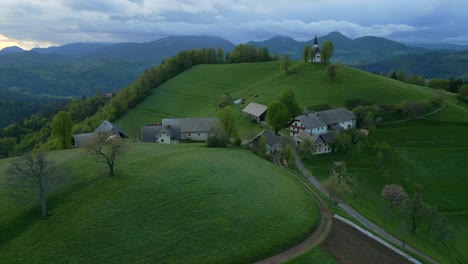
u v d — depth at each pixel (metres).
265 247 45.81
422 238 76.38
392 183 103.06
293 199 61.25
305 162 107.12
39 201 54.72
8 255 43.56
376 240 52.84
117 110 199.12
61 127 108.81
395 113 143.25
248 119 151.25
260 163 81.44
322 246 48.22
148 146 89.56
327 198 69.19
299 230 50.62
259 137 106.00
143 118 191.25
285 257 44.78
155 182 60.09
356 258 47.28
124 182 59.81
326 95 164.75
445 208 92.88
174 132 128.75
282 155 106.38
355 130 126.38
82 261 41.84
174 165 68.44
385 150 118.31
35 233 47.31
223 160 75.56
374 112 141.50
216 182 61.78
